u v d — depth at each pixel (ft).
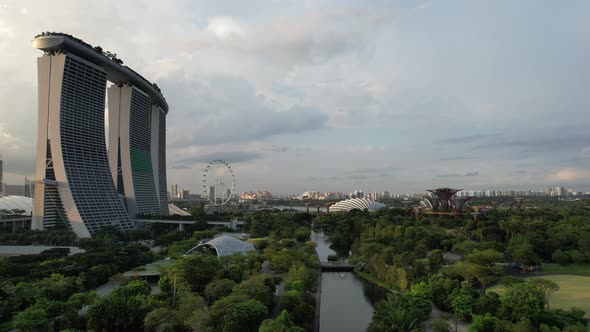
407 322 332.39
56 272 450.30
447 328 321.11
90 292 370.94
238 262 518.78
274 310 379.55
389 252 561.02
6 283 386.32
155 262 595.06
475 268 414.82
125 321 318.45
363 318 401.49
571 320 317.42
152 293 432.66
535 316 314.35
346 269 621.31
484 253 480.23
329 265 630.33
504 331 302.66
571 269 554.46
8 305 339.57
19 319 293.64
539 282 361.51
